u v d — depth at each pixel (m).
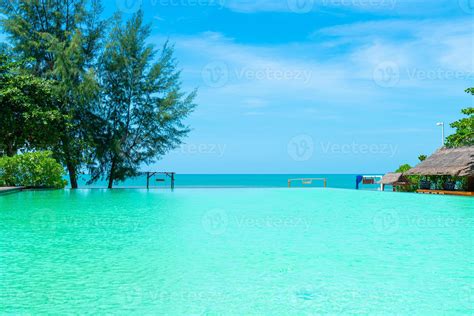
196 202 19.30
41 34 28.84
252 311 4.66
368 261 7.11
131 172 30.89
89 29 31.05
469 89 24.36
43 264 6.74
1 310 4.62
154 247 8.20
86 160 30.52
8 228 10.50
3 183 24.17
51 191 25.72
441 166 25.44
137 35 31.08
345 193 27.16
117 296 5.14
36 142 29.00
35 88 27.08
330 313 4.62
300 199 21.98
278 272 6.35
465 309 4.77
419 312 4.67
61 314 4.51
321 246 8.42
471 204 18.83
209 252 7.76
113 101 30.89
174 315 4.52
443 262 7.08
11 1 29.14
